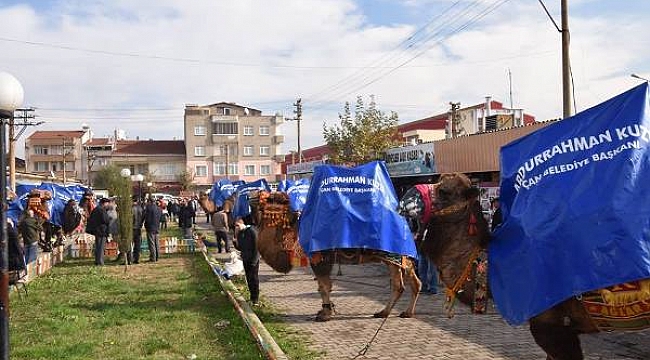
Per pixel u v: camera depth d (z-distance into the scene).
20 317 10.06
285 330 9.09
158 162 83.94
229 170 83.31
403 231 9.33
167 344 8.05
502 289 4.38
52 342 8.27
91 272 16.14
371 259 9.40
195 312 10.30
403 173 26.28
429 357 7.46
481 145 20.44
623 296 3.74
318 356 7.58
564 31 16.09
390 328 9.05
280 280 14.43
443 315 9.88
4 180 6.68
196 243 21.80
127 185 17.44
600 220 3.75
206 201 25.67
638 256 3.56
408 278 9.75
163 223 37.06
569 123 4.34
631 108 3.95
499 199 4.75
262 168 84.50
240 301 10.62
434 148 23.48
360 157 37.06
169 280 14.42
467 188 5.04
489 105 36.56
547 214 4.08
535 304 4.01
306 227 9.43
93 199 26.38
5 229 6.68
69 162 85.69
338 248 9.06
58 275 15.63
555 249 3.95
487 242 4.87
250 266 11.20
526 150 4.56
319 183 9.51
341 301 11.39
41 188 22.02
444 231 5.08
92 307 10.95
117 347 8.02
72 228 20.66
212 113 84.06
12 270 11.18
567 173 4.11
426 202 5.25
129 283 14.02
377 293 12.20
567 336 4.29
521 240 4.23
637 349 7.48
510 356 7.41
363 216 9.12
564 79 16.14
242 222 11.62
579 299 3.97
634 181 3.74
